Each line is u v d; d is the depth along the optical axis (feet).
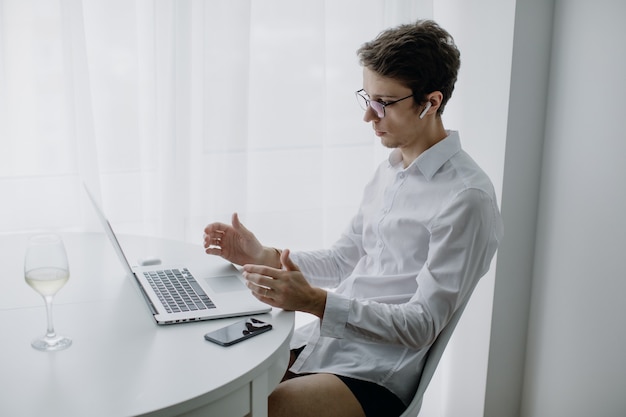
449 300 5.19
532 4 7.33
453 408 8.93
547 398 7.92
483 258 5.31
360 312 5.09
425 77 5.44
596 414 7.22
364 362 5.54
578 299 7.32
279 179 8.58
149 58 7.81
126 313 5.03
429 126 5.72
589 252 7.11
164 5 7.63
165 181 7.92
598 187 6.92
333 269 6.54
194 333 4.72
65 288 5.50
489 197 5.32
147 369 4.21
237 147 8.00
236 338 4.59
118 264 6.07
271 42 8.25
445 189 5.52
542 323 7.89
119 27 7.59
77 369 4.20
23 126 7.45
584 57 6.99
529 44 7.41
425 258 5.67
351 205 8.94
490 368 8.16
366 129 8.80
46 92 7.45
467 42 8.07
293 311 5.13
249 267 5.02
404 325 5.13
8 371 4.16
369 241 6.25
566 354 7.56
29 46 7.32
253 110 8.38
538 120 7.62
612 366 6.95
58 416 3.70
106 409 3.77
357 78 8.67
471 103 8.06
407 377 5.47
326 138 8.66
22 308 5.10
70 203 7.67
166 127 7.82
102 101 7.71
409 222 5.66
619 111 6.61
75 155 7.54
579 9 7.02
